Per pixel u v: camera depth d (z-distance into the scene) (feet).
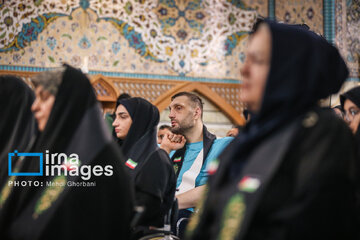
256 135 5.45
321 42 5.44
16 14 27.48
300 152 4.97
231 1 32.30
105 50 29.22
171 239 9.97
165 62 30.48
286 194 4.86
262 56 5.45
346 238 4.70
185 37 31.09
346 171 4.77
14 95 9.07
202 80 31.12
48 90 7.46
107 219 6.89
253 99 5.61
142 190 10.75
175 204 11.66
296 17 32.78
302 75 5.22
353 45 32.78
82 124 7.34
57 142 7.17
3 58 27.04
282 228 4.68
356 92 11.10
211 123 31.32
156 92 30.01
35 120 8.57
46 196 6.90
